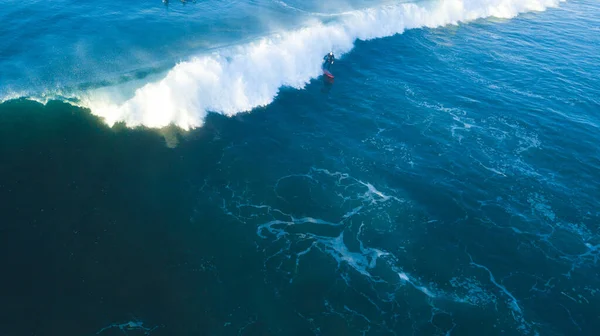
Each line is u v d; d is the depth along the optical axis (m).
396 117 44.16
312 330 24.58
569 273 29.84
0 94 35.44
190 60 41.56
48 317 23.06
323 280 27.45
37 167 31.05
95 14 48.81
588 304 27.86
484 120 45.41
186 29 48.03
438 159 39.09
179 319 24.11
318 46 52.47
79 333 22.66
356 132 41.25
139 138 35.44
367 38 59.34
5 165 30.64
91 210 29.06
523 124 45.47
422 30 64.75
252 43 46.47
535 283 28.91
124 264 26.31
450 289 27.92
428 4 66.44
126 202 30.16
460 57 58.59
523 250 31.22
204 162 34.75
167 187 31.92
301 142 38.91
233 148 36.75
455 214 33.59
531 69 57.50
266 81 44.91
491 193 36.06
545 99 50.69
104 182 31.20
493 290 28.16
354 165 37.12
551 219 34.25
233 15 53.44
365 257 29.33
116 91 37.41
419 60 56.34
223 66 42.03
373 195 34.31
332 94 46.69
